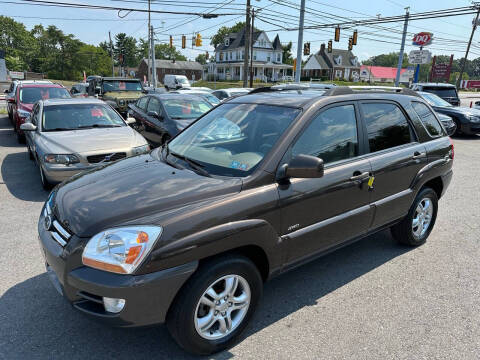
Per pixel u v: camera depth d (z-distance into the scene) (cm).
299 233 292
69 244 236
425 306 323
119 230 224
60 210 263
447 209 585
